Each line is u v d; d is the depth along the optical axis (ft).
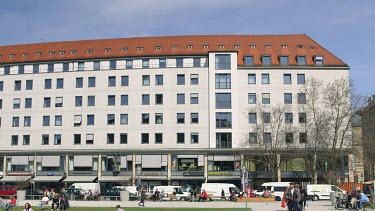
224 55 262.88
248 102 260.21
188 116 259.60
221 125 257.14
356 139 231.71
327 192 195.31
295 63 264.72
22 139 272.10
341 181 240.32
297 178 248.73
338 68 261.44
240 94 261.03
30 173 260.42
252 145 253.85
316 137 236.43
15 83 278.05
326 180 233.55
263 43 279.90
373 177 250.78
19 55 284.61
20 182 252.21
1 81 279.90
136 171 259.39
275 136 249.34
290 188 95.30
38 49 287.07
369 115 234.17
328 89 248.32
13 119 275.18
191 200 194.39
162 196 201.46
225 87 259.80
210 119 257.34
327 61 265.34
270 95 260.21
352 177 243.40
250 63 264.93
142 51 271.69
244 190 199.11
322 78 261.24
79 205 159.02
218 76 261.24
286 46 276.41
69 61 272.51
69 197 211.41
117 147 261.44
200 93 260.83
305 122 250.57
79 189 217.36
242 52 271.69
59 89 272.10
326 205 150.10
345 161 245.04
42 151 267.39
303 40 281.74
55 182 264.72
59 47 286.25
